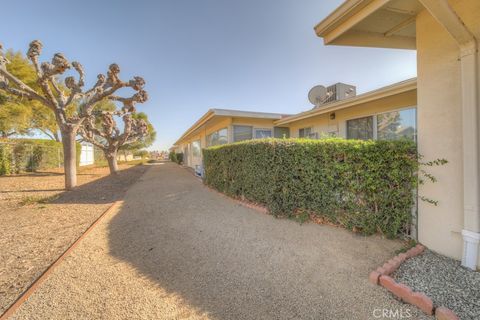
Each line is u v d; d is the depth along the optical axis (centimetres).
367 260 248
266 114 920
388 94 521
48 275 231
